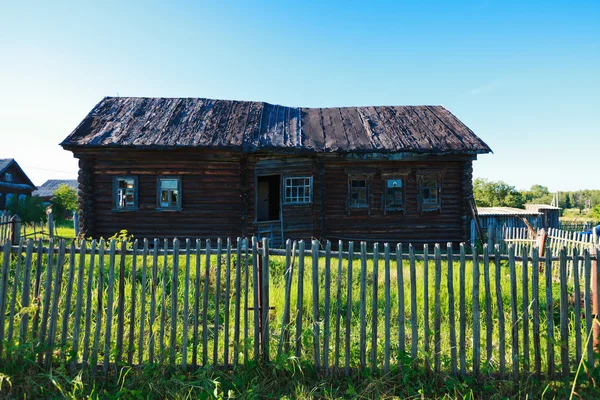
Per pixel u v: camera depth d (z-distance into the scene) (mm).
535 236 10023
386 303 3895
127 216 11898
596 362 3926
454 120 14141
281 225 12375
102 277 3992
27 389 3494
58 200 34438
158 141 11164
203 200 12008
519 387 3697
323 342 4004
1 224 8828
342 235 12695
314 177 12531
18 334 4176
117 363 3834
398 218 12789
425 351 3887
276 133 12562
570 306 5793
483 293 6234
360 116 14586
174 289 3979
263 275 4035
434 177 12867
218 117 13195
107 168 11812
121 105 13516
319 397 3545
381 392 3596
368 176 12750
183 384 3578
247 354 3898
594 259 3955
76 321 3893
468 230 12648
